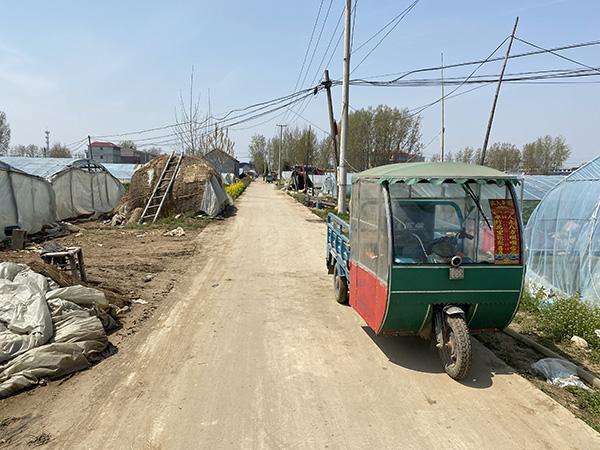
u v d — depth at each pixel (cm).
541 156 6531
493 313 560
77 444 408
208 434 424
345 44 1886
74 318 619
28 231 1599
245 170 9856
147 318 747
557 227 883
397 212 559
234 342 646
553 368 555
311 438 418
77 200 2205
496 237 541
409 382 527
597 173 849
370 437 420
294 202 3281
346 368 564
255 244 1480
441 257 557
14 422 443
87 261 1166
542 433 428
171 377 538
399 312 542
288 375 544
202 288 936
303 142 6369
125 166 5019
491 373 552
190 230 1780
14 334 557
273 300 856
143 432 427
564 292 827
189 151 3416
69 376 539
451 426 439
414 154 5081
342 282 812
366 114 5141
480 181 545
